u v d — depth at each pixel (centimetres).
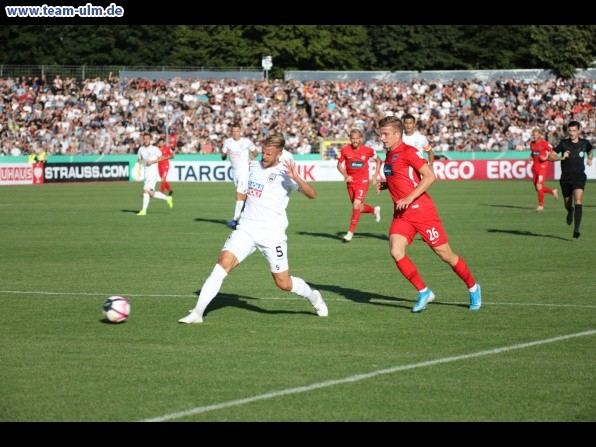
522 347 1255
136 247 2606
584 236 2911
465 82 8694
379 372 1113
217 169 7288
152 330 1388
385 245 2691
